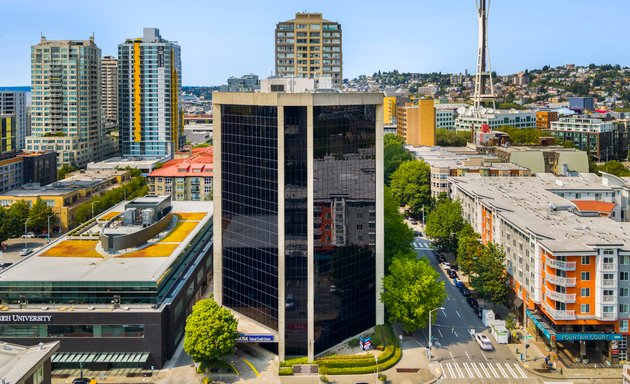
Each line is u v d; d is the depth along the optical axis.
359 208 155.38
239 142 153.38
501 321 166.00
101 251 176.00
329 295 149.75
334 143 148.12
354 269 155.62
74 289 149.25
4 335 145.25
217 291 164.50
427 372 143.50
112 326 145.00
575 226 164.38
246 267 155.75
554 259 143.75
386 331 160.25
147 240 186.75
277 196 145.25
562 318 144.25
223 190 160.25
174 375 141.88
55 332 145.12
